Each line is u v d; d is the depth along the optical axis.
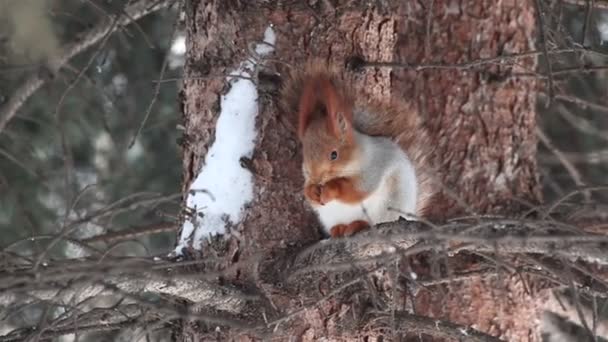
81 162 13.95
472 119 11.74
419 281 8.60
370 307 8.05
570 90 13.97
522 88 11.84
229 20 8.21
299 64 8.18
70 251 12.74
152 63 14.36
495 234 7.42
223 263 7.95
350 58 8.32
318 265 7.40
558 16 11.05
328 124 8.19
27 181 13.16
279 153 8.15
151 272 6.94
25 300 7.16
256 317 7.84
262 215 8.06
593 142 15.27
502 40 11.88
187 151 8.46
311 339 7.92
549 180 12.27
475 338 7.78
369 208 8.58
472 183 11.64
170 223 9.84
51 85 11.39
